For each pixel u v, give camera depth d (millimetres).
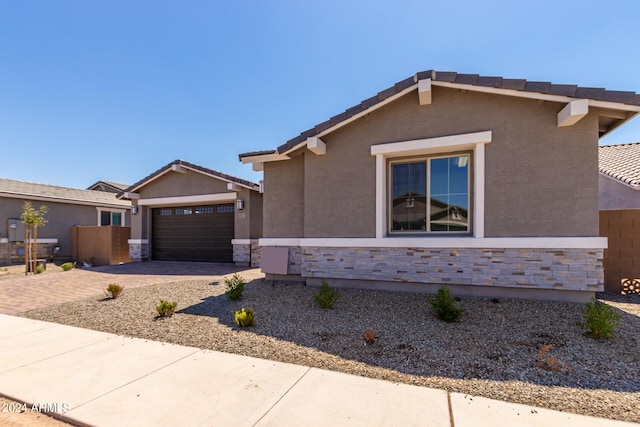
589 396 3311
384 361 4289
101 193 23797
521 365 4027
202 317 6465
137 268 13844
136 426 2906
